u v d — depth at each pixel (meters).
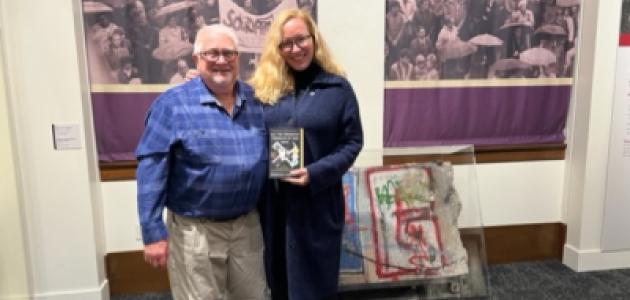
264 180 1.72
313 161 1.71
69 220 2.34
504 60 2.71
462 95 2.70
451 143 2.74
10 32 2.16
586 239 2.81
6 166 2.18
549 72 2.77
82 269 2.39
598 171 2.75
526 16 2.69
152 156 1.56
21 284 2.29
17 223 2.24
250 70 2.48
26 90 2.21
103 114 2.42
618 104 2.69
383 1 2.51
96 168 2.45
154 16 2.37
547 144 2.86
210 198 1.59
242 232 1.72
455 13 2.61
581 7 2.72
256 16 2.44
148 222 1.55
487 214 2.87
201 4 2.39
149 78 2.42
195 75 1.76
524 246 2.95
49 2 2.18
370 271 2.28
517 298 2.51
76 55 2.24
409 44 2.60
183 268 1.67
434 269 2.32
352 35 2.50
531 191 2.90
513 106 2.77
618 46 2.63
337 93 1.72
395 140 2.68
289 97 1.71
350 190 2.31
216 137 1.57
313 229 1.74
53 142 2.27
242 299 1.80
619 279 2.72
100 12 2.32
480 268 2.36
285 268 1.80
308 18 1.69
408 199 2.35
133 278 2.59
